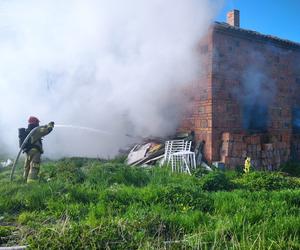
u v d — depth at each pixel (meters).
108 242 4.82
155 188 7.64
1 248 4.78
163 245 4.84
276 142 13.67
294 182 10.04
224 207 6.57
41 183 8.12
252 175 10.34
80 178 9.12
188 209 6.56
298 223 5.57
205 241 4.97
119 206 6.63
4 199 7.04
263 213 6.07
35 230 5.52
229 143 12.34
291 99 15.35
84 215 6.28
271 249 4.71
